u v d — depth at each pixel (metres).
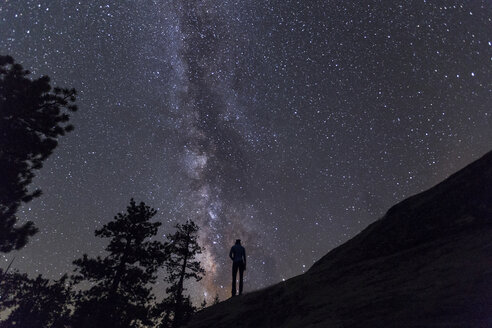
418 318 2.54
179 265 20.36
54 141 11.33
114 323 12.52
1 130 10.37
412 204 5.58
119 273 16.66
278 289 5.44
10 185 10.67
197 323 5.59
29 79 11.08
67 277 13.98
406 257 4.20
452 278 3.01
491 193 4.41
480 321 2.18
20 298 12.35
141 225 18.70
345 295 3.85
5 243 11.26
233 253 9.56
